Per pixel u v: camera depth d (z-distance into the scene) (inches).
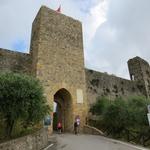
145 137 696.4
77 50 940.6
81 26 1017.5
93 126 818.2
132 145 492.1
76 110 824.9
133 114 721.6
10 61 784.9
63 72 845.8
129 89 1183.6
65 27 945.5
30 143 412.2
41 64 793.6
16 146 360.5
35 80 518.9
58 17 941.8
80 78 894.4
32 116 469.7
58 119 940.6
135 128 724.0
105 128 767.1
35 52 832.9
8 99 444.1
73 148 428.5
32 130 520.4
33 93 476.1
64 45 900.6
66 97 871.7
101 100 893.2
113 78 1134.4
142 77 1277.1
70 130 802.8
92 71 1043.9
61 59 862.5
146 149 432.5
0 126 460.1
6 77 475.5
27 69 813.9
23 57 829.8
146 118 726.5
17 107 445.1
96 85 1021.2
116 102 772.6
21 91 456.4
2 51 783.7
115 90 1099.3
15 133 476.7
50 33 877.8
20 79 479.5
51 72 808.9
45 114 510.9
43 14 895.1
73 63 897.5
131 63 1369.3
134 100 842.8
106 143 505.7
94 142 518.6
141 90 1249.4
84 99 867.4
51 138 599.5
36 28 904.3
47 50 834.8
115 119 717.3
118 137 700.7
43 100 508.1
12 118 450.3
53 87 791.1
